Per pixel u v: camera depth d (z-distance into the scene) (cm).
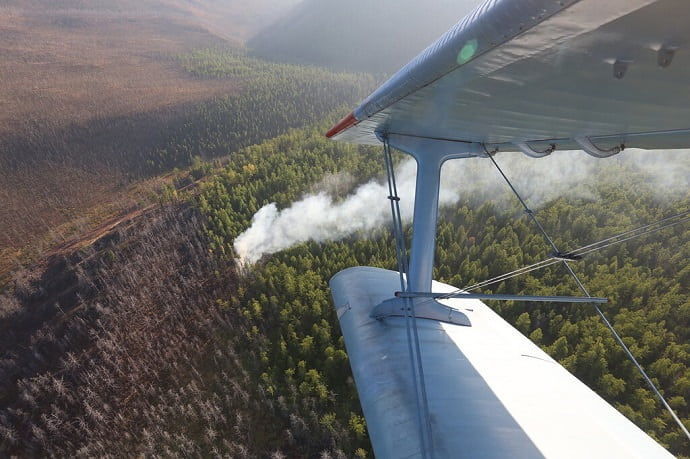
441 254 7650
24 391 7412
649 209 8819
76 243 12069
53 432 6794
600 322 5969
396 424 706
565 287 6469
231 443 5625
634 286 6438
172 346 7662
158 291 9181
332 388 5556
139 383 7169
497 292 6719
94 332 8362
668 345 5556
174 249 10369
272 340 6794
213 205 11569
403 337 935
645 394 4784
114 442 6372
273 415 5775
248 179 12762
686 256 7150
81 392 7306
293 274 7750
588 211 8781
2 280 11444
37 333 8800
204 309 8338
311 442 5241
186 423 6212
